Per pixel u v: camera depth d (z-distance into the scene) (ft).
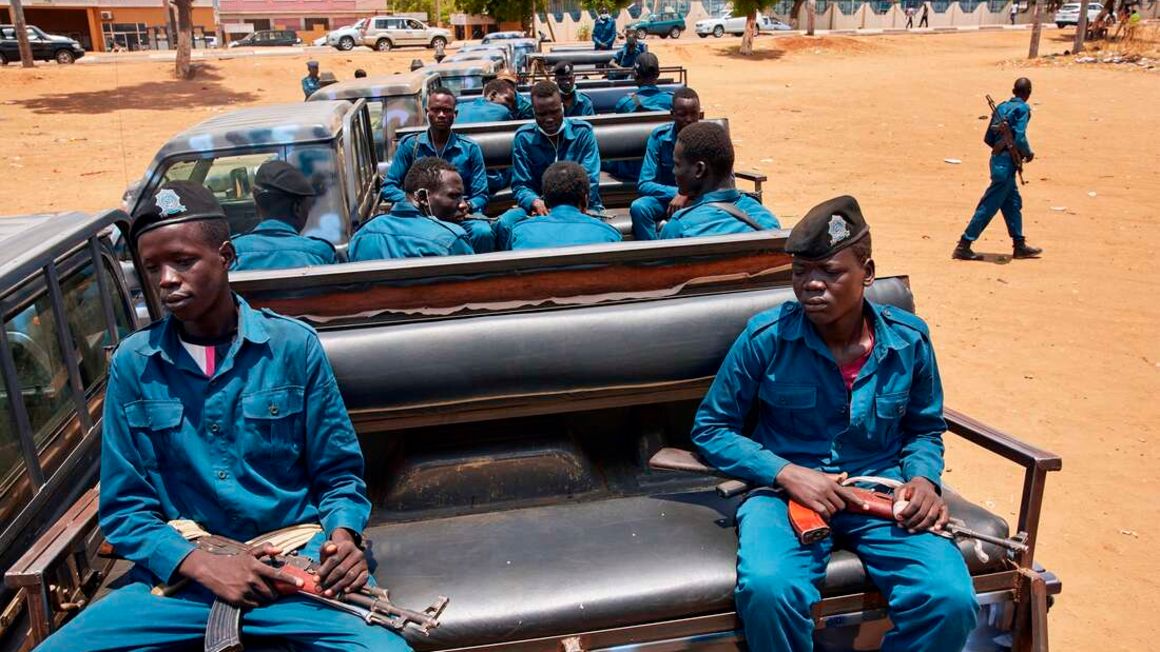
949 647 8.07
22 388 9.32
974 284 28.58
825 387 9.29
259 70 104.22
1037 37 96.27
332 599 7.77
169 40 175.83
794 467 8.92
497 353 9.48
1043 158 48.70
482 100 28.99
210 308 8.04
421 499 10.25
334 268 9.59
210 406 8.07
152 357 8.06
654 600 8.27
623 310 9.89
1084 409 19.51
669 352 9.85
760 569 8.12
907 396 9.27
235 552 7.85
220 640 7.25
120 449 8.04
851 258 8.68
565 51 60.54
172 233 7.75
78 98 86.07
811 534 8.34
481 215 19.97
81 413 10.43
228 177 19.13
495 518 9.84
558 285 9.99
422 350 9.37
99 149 60.18
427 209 15.11
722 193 14.71
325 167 18.93
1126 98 68.33
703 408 9.73
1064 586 13.48
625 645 8.23
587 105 30.53
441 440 10.54
